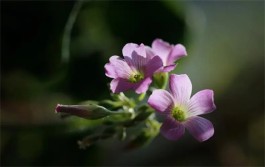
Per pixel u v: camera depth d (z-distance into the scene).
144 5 0.24
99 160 0.25
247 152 0.34
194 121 0.13
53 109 0.24
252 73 0.38
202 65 0.40
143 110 0.15
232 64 0.40
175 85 0.13
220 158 0.33
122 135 0.15
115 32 0.24
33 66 0.23
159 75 0.15
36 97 0.24
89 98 0.23
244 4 0.43
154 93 0.13
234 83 0.37
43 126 0.21
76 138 0.23
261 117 0.35
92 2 0.23
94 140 0.15
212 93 0.14
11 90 0.24
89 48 0.24
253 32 0.43
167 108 0.13
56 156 0.24
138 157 0.31
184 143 0.32
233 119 0.35
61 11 0.23
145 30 0.24
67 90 0.24
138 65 0.14
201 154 0.33
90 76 0.23
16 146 0.24
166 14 0.24
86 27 0.24
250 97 0.36
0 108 0.24
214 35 0.42
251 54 0.41
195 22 0.24
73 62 0.23
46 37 0.23
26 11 0.23
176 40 0.24
